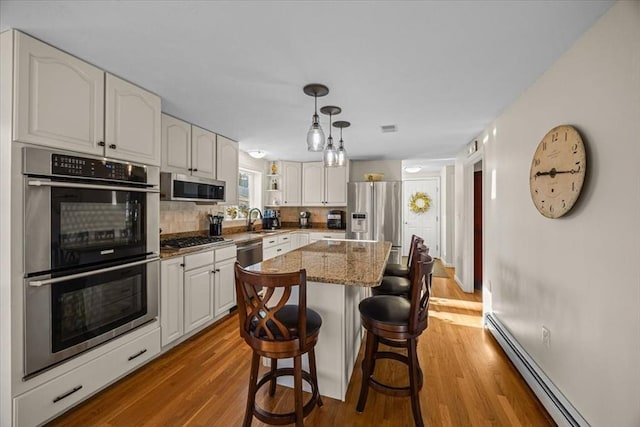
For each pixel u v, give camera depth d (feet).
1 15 4.52
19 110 4.92
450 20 4.64
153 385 6.76
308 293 6.47
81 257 5.84
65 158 5.55
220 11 4.46
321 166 17.53
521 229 7.47
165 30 4.96
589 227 4.84
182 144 9.69
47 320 5.32
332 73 6.48
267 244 13.87
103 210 6.27
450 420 5.70
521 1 4.22
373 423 5.63
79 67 5.83
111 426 5.51
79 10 4.43
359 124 10.21
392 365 7.72
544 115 6.32
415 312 5.27
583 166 4.89
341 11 4.43
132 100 6.95
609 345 4.42
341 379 6.26
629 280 4.06
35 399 5.16
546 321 6.21
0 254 4.92
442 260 22.22
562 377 5.64
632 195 4.01
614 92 4.30
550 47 5.40
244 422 5.13
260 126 10.45
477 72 6.39
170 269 8.11
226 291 10.59
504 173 8.67
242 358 7.98
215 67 6.23
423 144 13.34
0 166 4.93
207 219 12.69
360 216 16.58
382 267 6.37
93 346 6.12
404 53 5.65
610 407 4.40
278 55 5.75
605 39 4.47
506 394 6.48
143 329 7.28
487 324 9.84
